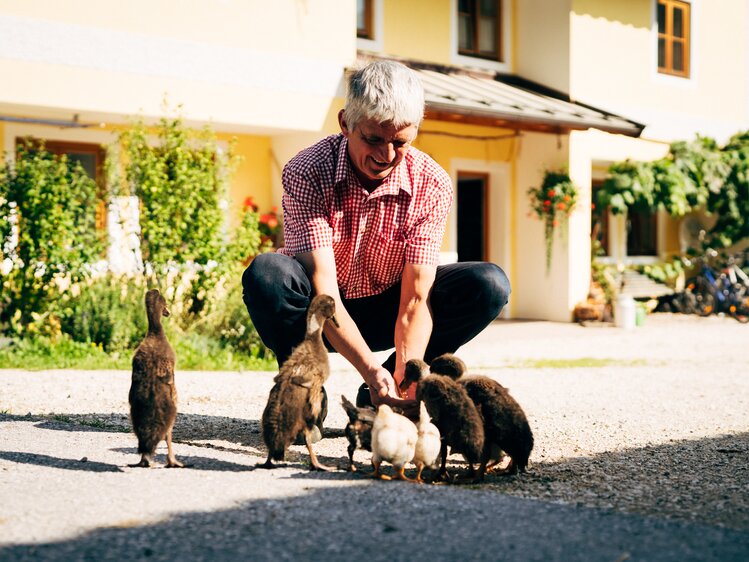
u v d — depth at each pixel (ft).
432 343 17.95
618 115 58.75
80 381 26.91
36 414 20.54
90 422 19.22
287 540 10.43
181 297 38.58
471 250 60.90
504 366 35.76
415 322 16.17
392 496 12.48
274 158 48.37
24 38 36.83
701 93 67.05
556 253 57.36
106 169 38.42
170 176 38.29
